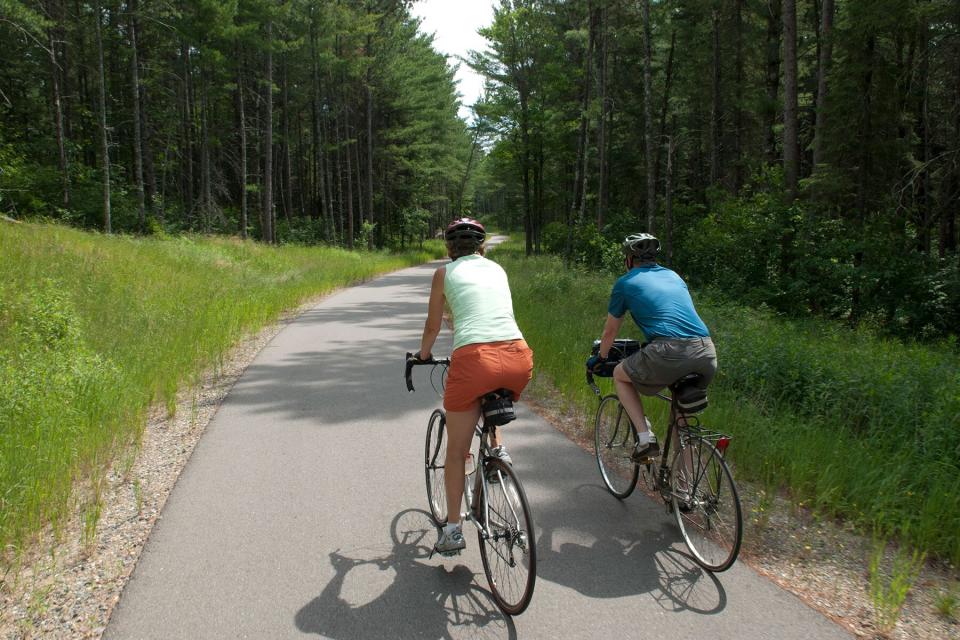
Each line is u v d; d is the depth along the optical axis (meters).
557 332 9.92
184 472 4.79
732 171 28.53
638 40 27.44
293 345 10.31
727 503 3.42
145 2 24.47
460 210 70.50
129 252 15.16
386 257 38.44
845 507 4.09
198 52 30.00
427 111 45.16
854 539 3.81
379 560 3.54
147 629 2.89
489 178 60.94
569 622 2.96
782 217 15.02
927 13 12.54
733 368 6.63
